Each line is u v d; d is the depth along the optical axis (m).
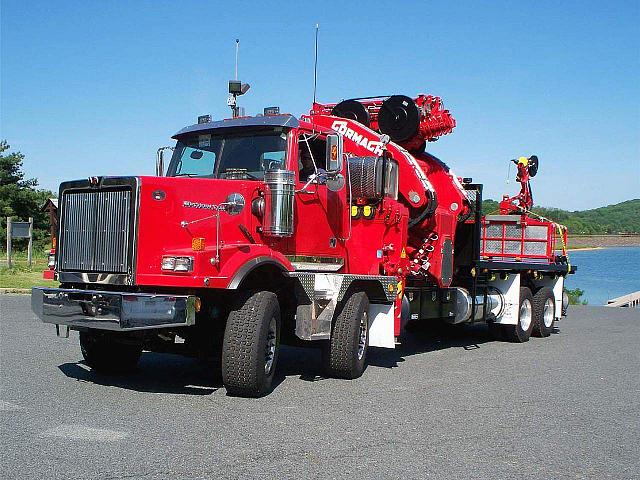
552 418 6.83
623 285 44.88
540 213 15.38
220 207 7.43
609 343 13.33
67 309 6.93
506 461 5.34
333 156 8.18
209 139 8.86
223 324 7.62
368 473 4.91
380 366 9.75
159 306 6.61
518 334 13.26
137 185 6.90
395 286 9.30
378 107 11.45
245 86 9.43
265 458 5.16
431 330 14.47
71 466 4.81
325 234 8.91
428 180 11.15
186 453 5.21
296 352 10.90
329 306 8.17
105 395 7.08
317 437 5.79
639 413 7.18
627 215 156.88
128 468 4.81
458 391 8.05
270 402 7.06
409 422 6.45
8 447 5.21
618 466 5.32
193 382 7.97
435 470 5.04
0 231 38.72
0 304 15.53
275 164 8.37
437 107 11.30
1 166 42.16
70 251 7.31
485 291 12.85
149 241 6.95
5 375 7.93
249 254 7.23
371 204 9.45
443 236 11.18
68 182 7.38
